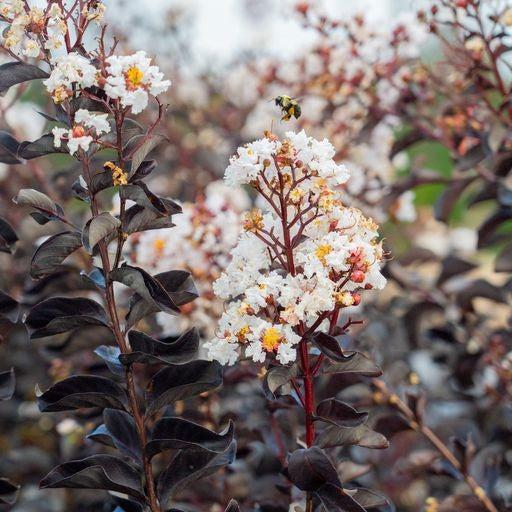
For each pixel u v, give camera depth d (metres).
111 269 0.96
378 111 1.47
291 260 0.94
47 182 1.45
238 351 0.94
